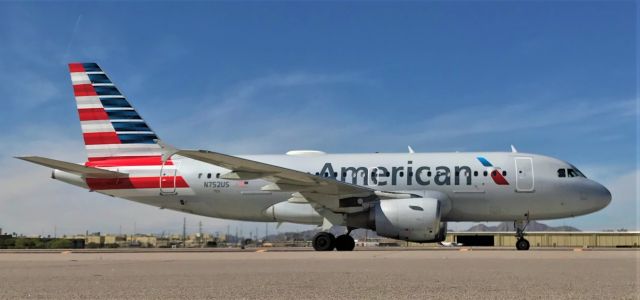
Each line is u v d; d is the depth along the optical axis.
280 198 23.69
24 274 9.42
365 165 23.39
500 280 7.84
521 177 22.50
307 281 7.87
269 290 6.84
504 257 13.86
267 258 14.16
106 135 25.00
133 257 15.68
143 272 9.66
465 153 23.39
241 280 8.08
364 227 21.61
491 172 22.58
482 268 10.02
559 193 22.47
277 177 20.59
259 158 24.78
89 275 9.10
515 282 7.56
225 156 19.27
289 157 24.52
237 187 24.02
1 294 6.60
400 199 21.12
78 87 25.33
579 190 22.50
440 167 22.83
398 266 10.70
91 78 25.36
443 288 6.93
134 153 24.84
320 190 20.91
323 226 21.78
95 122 25.12
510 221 23.41
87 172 24.00
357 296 6.26
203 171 24.28
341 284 7.45
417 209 20.58
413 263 11.56
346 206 21.22
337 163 23.72
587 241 56.06
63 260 14.16
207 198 24.25
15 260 14.30
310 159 24.12
